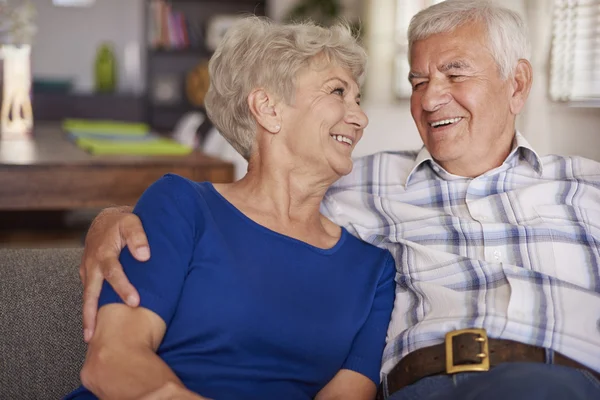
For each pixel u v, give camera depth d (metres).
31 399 1.46
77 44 7.17
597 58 3.48
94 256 1.30
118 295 1.23
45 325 1.50
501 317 1.41
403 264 1.58
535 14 3.76
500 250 1.53
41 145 3.29
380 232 1.65
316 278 1.43
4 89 3.94
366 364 1.46
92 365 1.19
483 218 1.57
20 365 1.46
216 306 1.32
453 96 1.62
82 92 6.80
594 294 1.46
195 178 2.66
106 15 7.19
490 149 1.63
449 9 1.63
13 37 3.93
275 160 1.46
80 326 1.52
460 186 1.64
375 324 1.51
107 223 1.36
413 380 1.42
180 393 1.16
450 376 1.36
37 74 7.14
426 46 1.66
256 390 1.34
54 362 1.48
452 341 1.38
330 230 1.57
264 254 1.39
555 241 1.52
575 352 1.39
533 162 1.62
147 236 1.31
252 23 1.51
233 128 1.51
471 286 1.50
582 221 1.55
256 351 1.35
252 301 1.33
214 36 6.99
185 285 1.33
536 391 1.23
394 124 2.88
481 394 1.26
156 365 1.19
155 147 3.11
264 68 1.45
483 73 1.61
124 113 6.88
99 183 2.57
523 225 1.53
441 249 1.57
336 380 1.44
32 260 1.59
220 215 1.40
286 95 1.43
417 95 1.70
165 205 1.35
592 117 3.36
